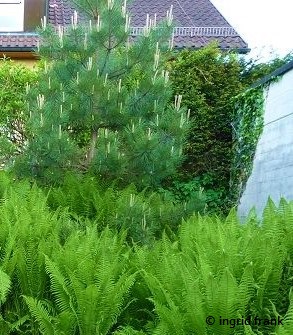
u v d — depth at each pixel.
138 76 7.02
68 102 6.30
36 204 4.89
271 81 8.05
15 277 3.66
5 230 3.98
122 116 6.38
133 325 3.29
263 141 8.28
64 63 6.62
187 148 9.79
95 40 6.50
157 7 15.09
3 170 6.82
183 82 9.88
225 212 9.25
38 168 6.40
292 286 3.04
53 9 13.82
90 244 3.65
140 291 3.34
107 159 6.11
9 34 12.44
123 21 6.53
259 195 8.28
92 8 6.77
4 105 9.49
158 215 5.75
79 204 6.16
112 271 3.31
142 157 6.10
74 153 6.34
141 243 5.11
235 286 2.65
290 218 3.60
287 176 7.26
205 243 3.55
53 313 3.38
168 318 2.69
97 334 3.10
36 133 6.20
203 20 14.38
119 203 5.69
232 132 9.80
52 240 3.86
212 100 10.01
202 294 2.76
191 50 10.38
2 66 9.86
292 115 7.18
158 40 6.63
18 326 3.50
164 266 3.18
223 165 9.90
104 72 6.63
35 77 9.58
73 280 3.07
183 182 9.82
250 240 3.23
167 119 6.30
